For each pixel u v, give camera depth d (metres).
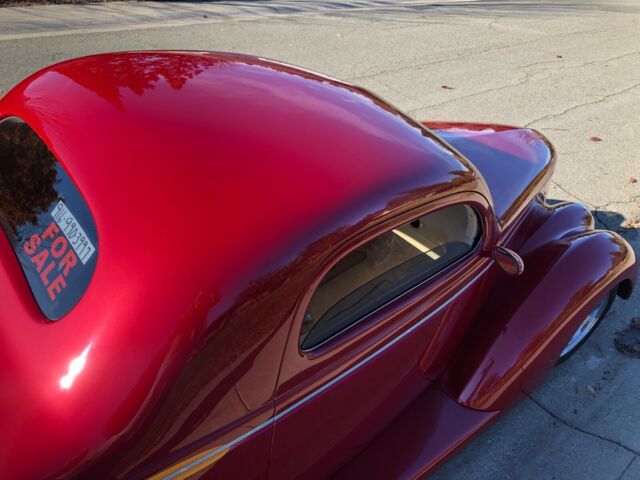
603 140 6.41
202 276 1.52
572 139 6.38
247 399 1.67
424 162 2.10
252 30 9.45
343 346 1.93
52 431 1.43
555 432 3.11
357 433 2.30
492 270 2.69
